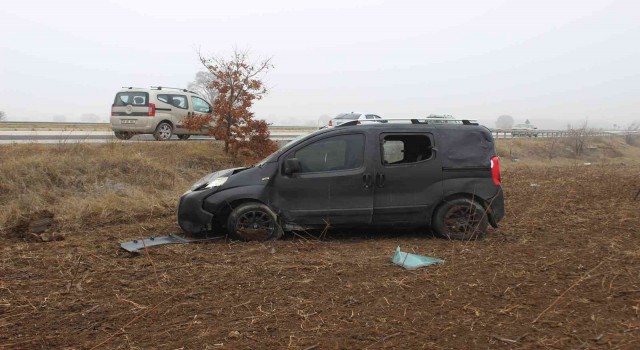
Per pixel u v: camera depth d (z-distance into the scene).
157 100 16.59
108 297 4.55
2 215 8.30
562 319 3.88
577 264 5.41
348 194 6.88
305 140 6.96
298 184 6.84
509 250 6.16
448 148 7.05
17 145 12.50
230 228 6.80
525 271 5.19
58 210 8.98
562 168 21.55
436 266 5.45
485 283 4.81
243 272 5.26
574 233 7.13
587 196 11.05
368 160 6.90
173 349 3.46
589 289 4.57
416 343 3.52
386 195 6.92
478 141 7.15
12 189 9.92
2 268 5.50
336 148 6.96
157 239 6.86
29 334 3.76
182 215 6.93
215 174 7.39
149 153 13.80
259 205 6.81
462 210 7.02
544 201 10.41
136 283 4.93
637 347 3.36
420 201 6.96
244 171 6.98
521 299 4.36
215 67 15.29
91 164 11.80
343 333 3.70
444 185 7.00
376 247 6.49
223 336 3.67
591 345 3.41
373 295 4.53
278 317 4.03
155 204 9.78
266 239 6.83
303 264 5.56
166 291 4.68
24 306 4.33
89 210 9.04
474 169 7.05
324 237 7.05
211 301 4.41
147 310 4.19
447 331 3.71
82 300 4.47
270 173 6.87
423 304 4.28
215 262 5.68
